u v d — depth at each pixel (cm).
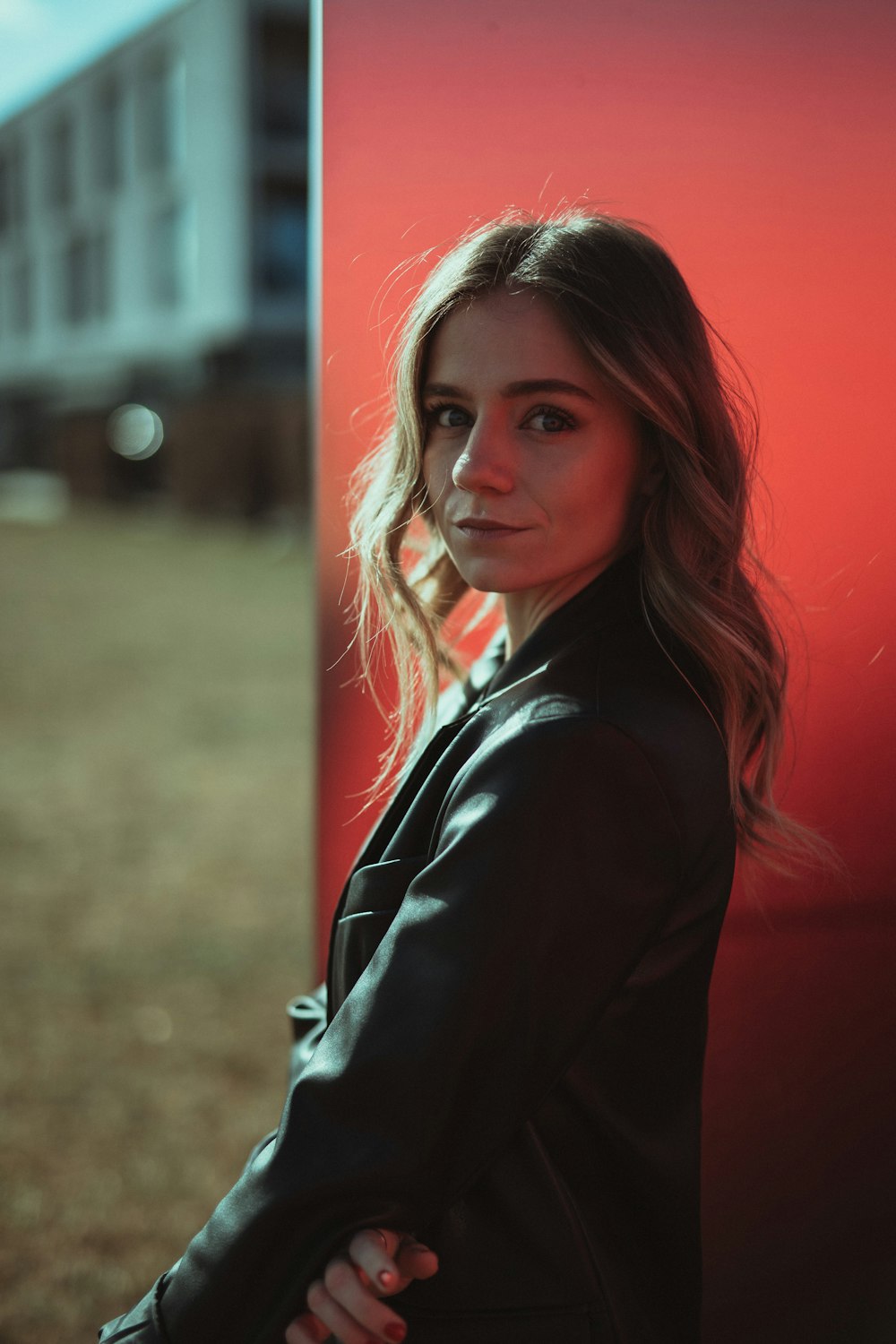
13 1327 199
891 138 120
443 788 80
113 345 2661
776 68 122
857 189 121
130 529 1828
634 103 125
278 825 501
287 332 2277
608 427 78
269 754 620
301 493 1700
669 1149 83
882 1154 132
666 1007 81
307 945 373
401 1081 69
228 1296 70
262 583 1245
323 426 140
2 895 417
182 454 1950
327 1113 70
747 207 123
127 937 379
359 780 147
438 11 129
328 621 146
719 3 122
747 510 94
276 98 2184
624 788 72
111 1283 211
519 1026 71
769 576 94
